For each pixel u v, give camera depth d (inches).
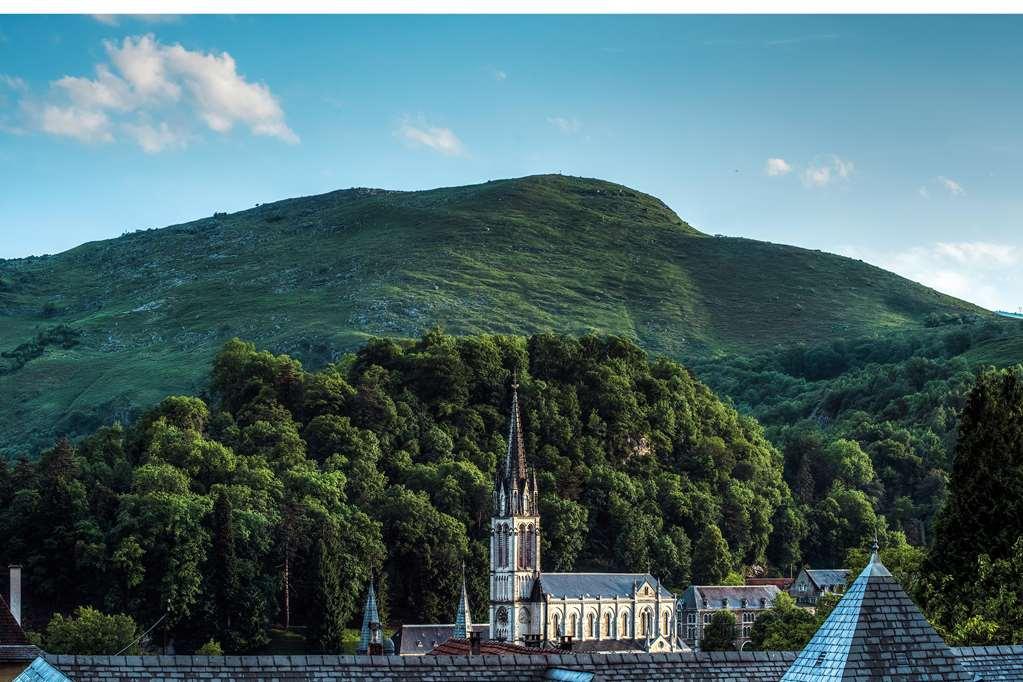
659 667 2583.7
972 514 6141.7
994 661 2738.7
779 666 2635.3
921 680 2037.4
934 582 6102.4
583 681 2452.0
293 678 2389.3
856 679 2025.1
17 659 3538.4
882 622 2073.1
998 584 5679.1
